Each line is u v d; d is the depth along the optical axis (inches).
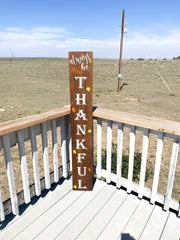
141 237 72.1
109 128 88.9
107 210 83.7
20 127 64.3
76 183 93.8
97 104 482.3
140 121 73.7
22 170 76.8
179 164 206.7
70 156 101.9
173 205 79.1
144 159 81.3
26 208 84.0
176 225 76.6
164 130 67.3
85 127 86.2
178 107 460.4
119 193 93.5
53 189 95.8
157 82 861.2
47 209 83.8
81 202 88.0
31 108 426.3
